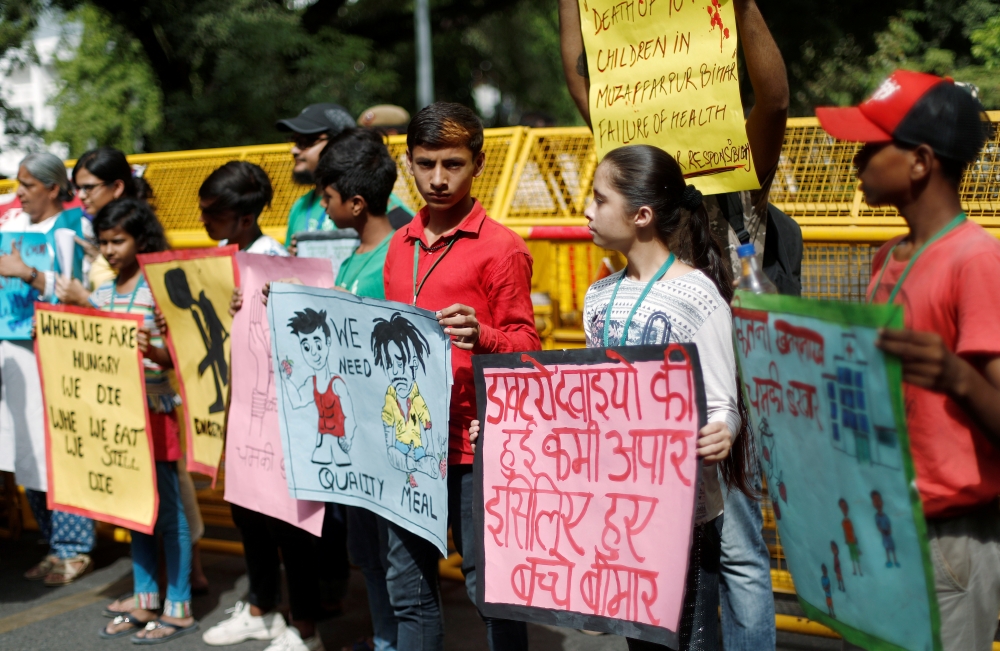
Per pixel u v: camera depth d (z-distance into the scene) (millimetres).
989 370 1776
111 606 4387
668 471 2201
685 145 2824
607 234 2422
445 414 2709
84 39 14719
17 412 4676
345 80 14648
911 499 1734
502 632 2793
